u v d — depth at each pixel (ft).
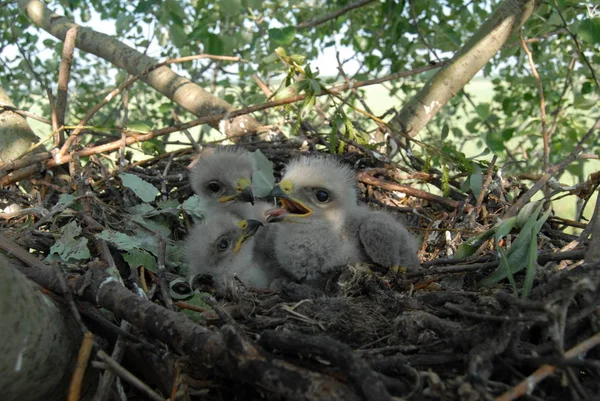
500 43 2.47
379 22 3.04
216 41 2.54
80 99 3.30
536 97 3.01
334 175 1.78
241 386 1.17
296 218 1.73
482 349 1.10
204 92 2.60
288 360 1.10
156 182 2.10
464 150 4.94
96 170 2.10
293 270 1.75
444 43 2.77
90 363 1.28
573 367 1.09
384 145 2.34
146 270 1.64
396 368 1.14
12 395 1.17
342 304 1.39
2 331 1.13
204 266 1.76
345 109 3.30
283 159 2.25
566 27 2.36
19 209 1.97
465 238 1.83
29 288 1.21
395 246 1.62
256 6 2.45
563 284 1.20
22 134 2.25
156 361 1.23
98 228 1.69
